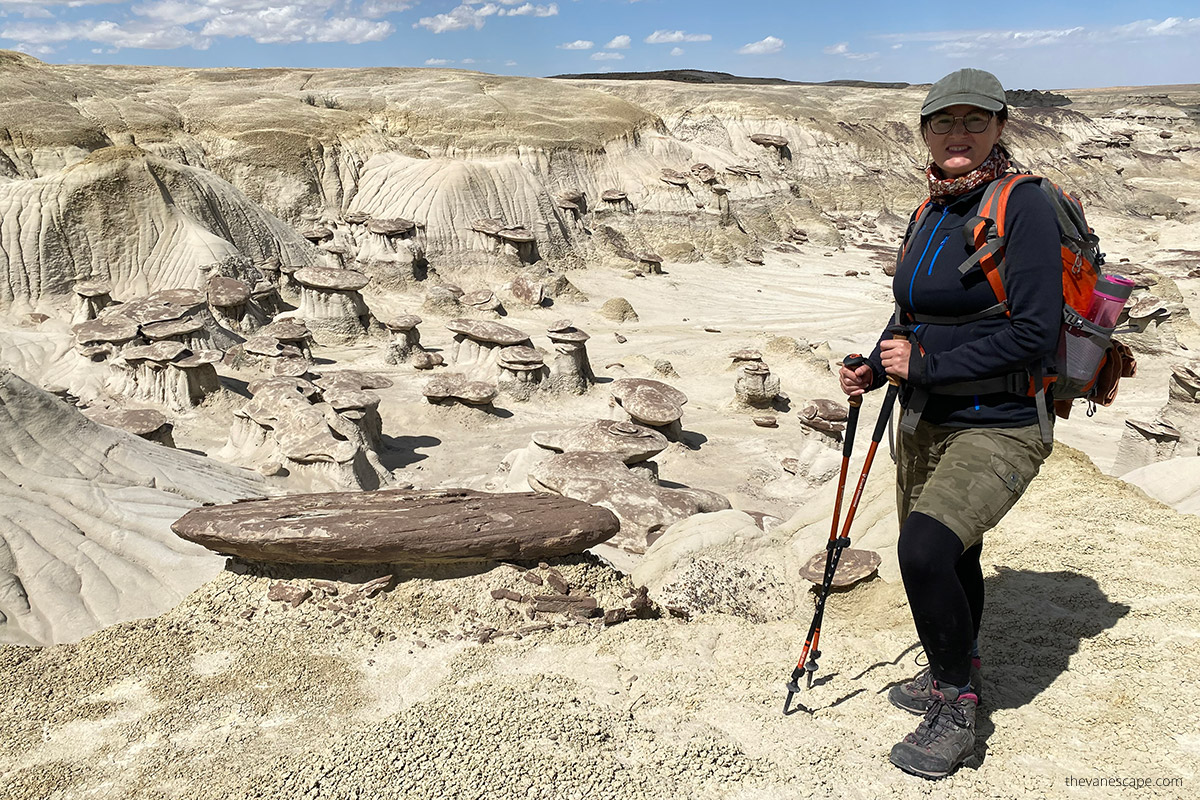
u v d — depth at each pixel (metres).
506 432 28.42
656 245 63.47
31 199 41.28
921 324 3.56
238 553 5.97
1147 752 3.58
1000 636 4.79
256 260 46.62
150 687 4.85
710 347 40.22
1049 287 3.13
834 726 4.01
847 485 7.33
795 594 6.25
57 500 9.51
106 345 31.02
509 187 57.22
